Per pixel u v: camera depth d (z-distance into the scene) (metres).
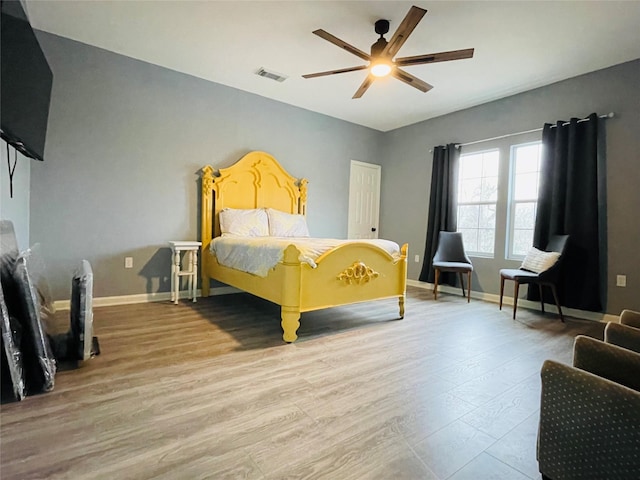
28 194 2.84
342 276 2.67
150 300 3.60
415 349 2.36
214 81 3.89
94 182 3.24
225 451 1.21
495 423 1.46
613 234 3.23
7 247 1.81
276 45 3.05
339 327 2.86
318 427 1.38
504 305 3.90
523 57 3.10
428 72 3.43
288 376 1.86
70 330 2.20
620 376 1.08
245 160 4.11
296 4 2.45
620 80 3.19
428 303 3.92
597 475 0.89
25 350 1.60
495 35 2.74
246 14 2.59
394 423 1.43
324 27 2.73
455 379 1.89
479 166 4.49
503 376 1.95
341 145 5.16
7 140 1.69
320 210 4.99
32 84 1.86
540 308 3.69
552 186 3.58
